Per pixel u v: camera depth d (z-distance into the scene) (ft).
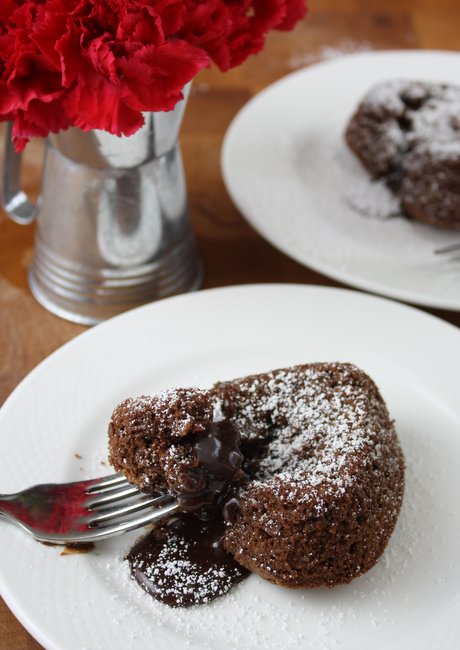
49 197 1.65
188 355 1.56
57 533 1.34
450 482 1.43
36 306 1.73
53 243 1.68
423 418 1.50
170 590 1.31
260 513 1.32
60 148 1.56
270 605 1.31
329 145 1.99
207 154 2.00
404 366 1.56
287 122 2.00
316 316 1.62
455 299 1.65
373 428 1.39
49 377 1.51
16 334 1.68
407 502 1.41
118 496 1.38
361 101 1.97
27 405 1.48
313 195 1.87
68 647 1.24
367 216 1.85
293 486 1.32
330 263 1.71
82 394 1.50
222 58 1.44
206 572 1.33
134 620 1.28
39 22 1.35
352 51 2.26
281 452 1.41
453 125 1.94
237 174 1.85
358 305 1.63
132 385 1.53
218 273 1.79
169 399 1.35
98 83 1.36
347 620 1.29
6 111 1.38
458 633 1.28
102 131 1.48
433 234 1.82
